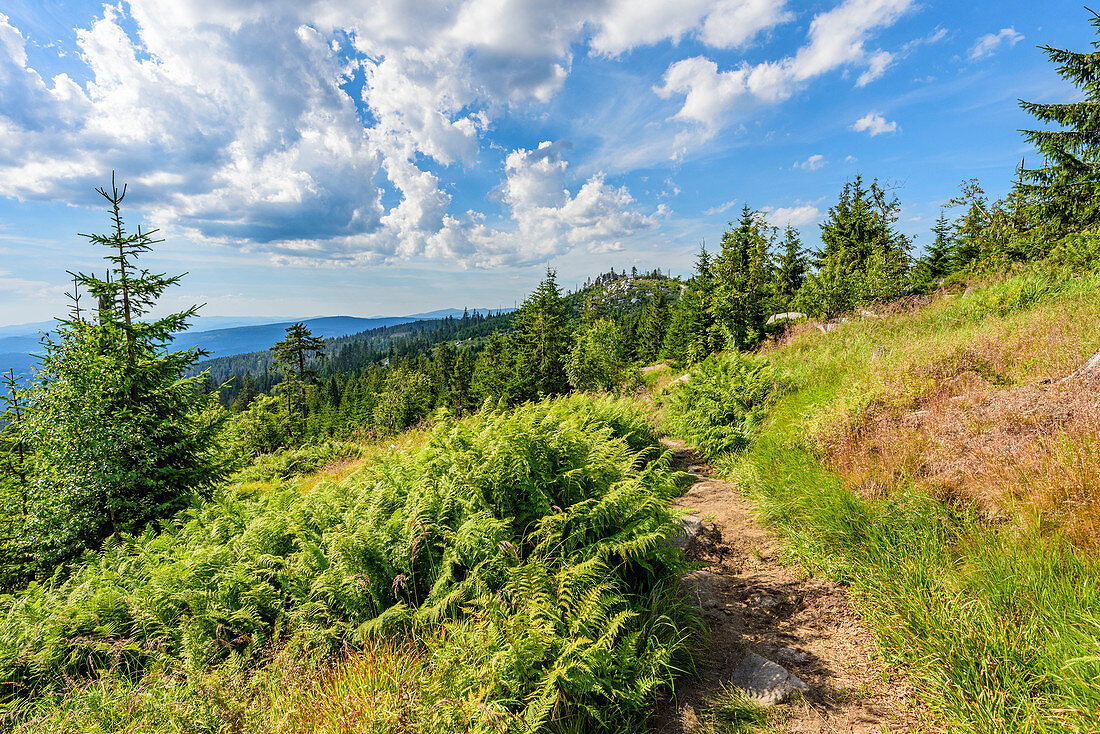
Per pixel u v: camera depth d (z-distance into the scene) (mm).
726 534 5027
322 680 3053
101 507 7199
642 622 3453
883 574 3475
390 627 3424
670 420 10328
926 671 2725
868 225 30266
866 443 5117
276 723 2650
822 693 2816
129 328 7730
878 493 4270
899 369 6441
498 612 3166
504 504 4301
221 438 9281
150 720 2848
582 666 2725
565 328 29281
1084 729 2000
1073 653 2291
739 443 7574
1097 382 4160
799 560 4227
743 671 3090
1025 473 3438
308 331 44438
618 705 2818
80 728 2947
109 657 3809
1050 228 14492
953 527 3580
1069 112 13242
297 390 44812
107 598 4246
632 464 5484
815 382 8398
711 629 3543
